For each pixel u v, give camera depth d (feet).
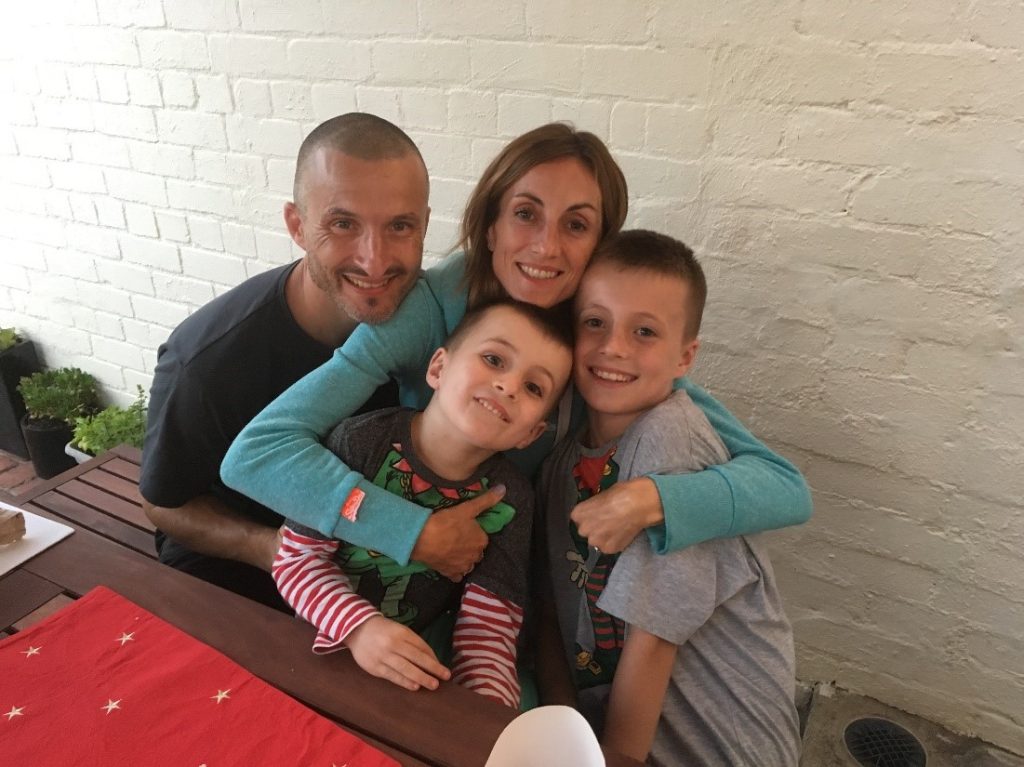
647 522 2.90
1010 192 3.68
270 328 3.98
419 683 2.59
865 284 4.15
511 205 3.38
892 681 5.04
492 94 4.77
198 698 2.44
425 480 3.23
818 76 3.87
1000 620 4.54
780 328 4.45
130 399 8.17
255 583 4.36
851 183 3.99
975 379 4.08
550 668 3.58
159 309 7.37
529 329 3.11
